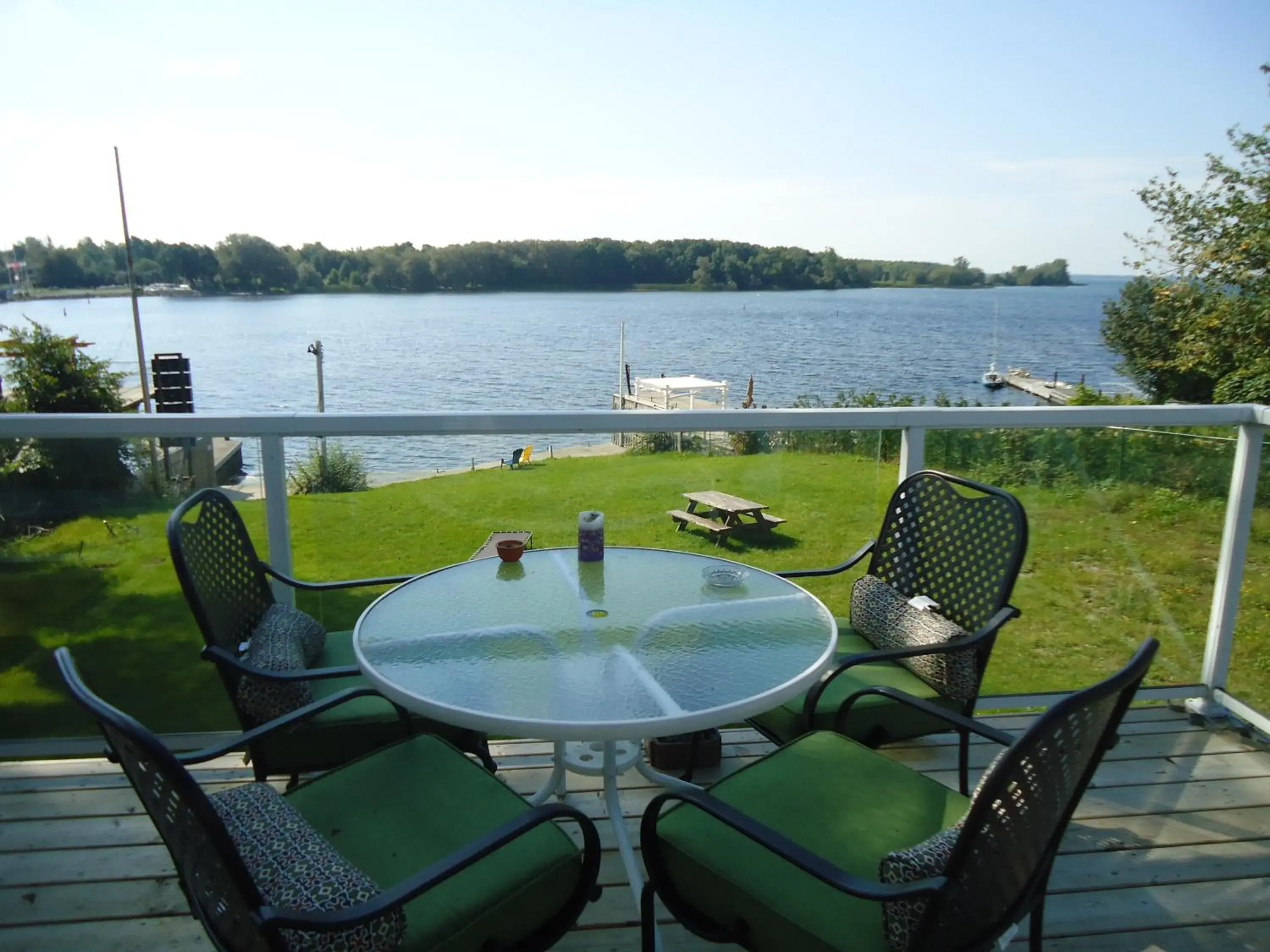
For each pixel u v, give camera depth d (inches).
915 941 43.9
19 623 93.7
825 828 57.2
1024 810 43.2
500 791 61.3
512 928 51.8
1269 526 104.0
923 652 73.0
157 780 38.6
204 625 67.2
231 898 41.0
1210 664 108.2
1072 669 106.6
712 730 93.4
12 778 91.1
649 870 56.8
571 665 64.2
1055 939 68.2
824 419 100.8
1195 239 524.4
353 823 57.7
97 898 72.1
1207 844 81.1
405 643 68.2
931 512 87.0
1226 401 506.3
